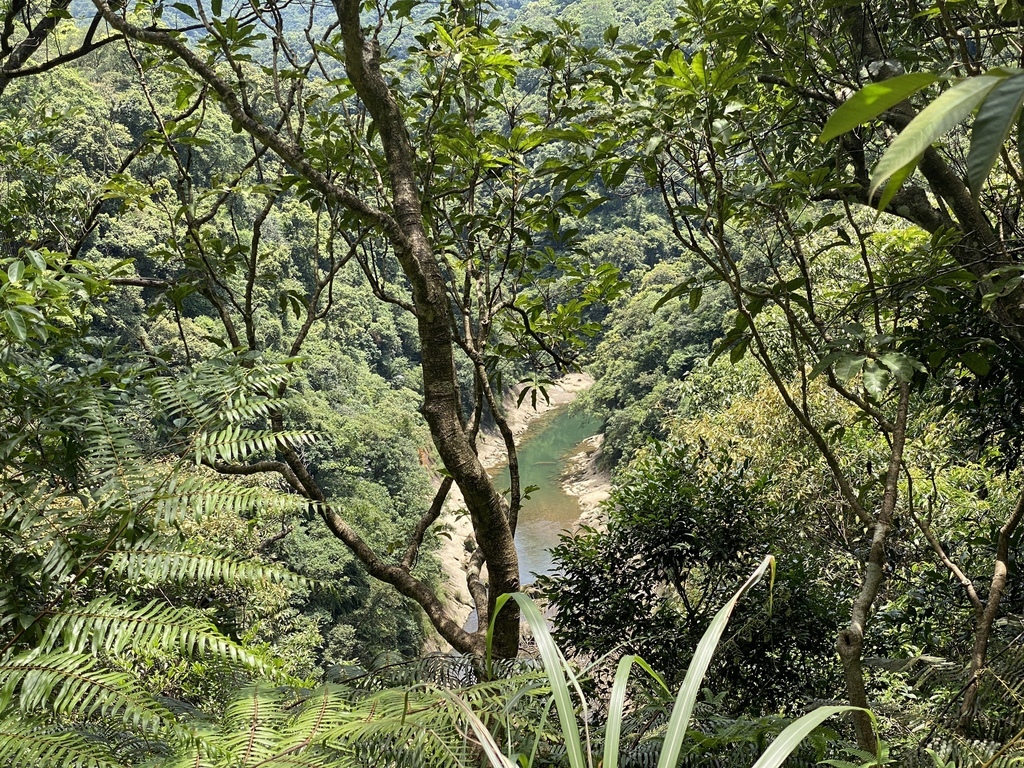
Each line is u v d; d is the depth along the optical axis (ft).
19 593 4.53
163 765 3.56
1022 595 11.27
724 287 89.10
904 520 14.26
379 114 8.30
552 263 11.29
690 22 10.42
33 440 5.71
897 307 8.16
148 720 3.39
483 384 9.91
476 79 10.22
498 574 8.04
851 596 15.17
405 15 9.74
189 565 4.32
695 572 17.70
